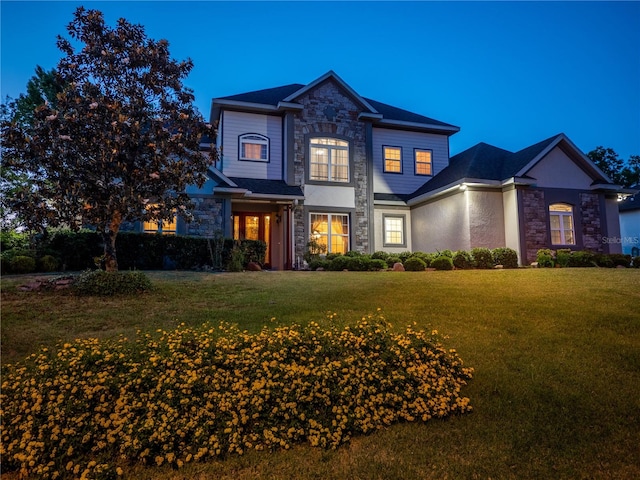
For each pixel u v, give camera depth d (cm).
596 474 314
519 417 402
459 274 1188
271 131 1862
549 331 629
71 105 877
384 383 413
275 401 384
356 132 1914
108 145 849
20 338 610
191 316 714
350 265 1416
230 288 952
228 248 1407
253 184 1731
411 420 396
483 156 1847
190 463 339
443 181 1828
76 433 347
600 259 1498
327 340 480
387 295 866
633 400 425
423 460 337
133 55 945
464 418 404
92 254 1247
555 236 1678
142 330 639
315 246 1681
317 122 1858
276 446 359
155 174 875
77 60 949
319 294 880
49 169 853
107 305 782
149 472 330
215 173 1550
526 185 1634
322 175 1841
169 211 967
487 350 563
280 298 844
